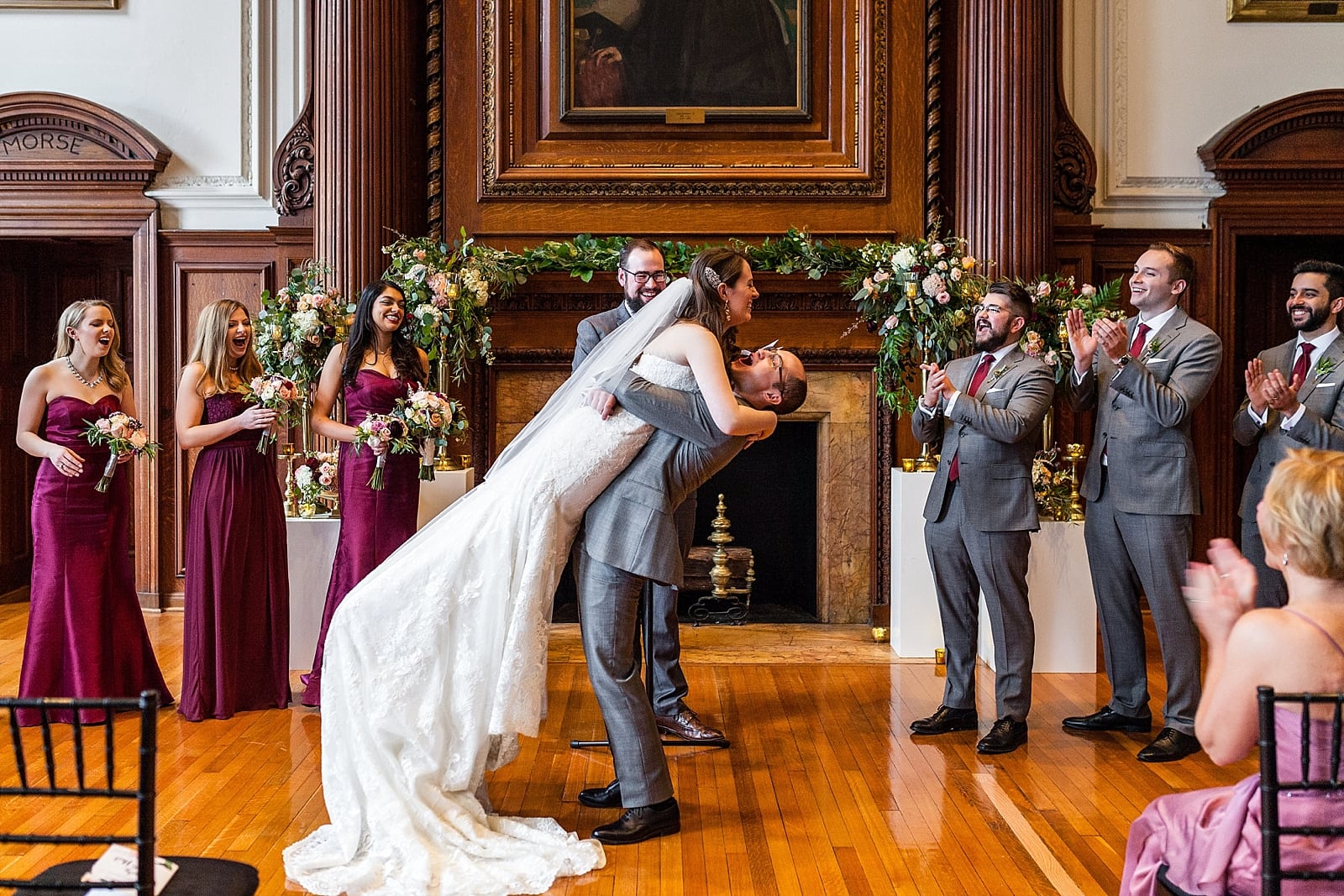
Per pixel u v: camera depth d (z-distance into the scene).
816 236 6.45
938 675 5.38
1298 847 1.91
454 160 6.48
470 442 6.40
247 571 4.70
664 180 6.46
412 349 4.98
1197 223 6.89
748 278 3.43
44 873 2.10
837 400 6.50
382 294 4.76
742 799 3.70
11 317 7.57
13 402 7.65
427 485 5.42
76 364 4.59
